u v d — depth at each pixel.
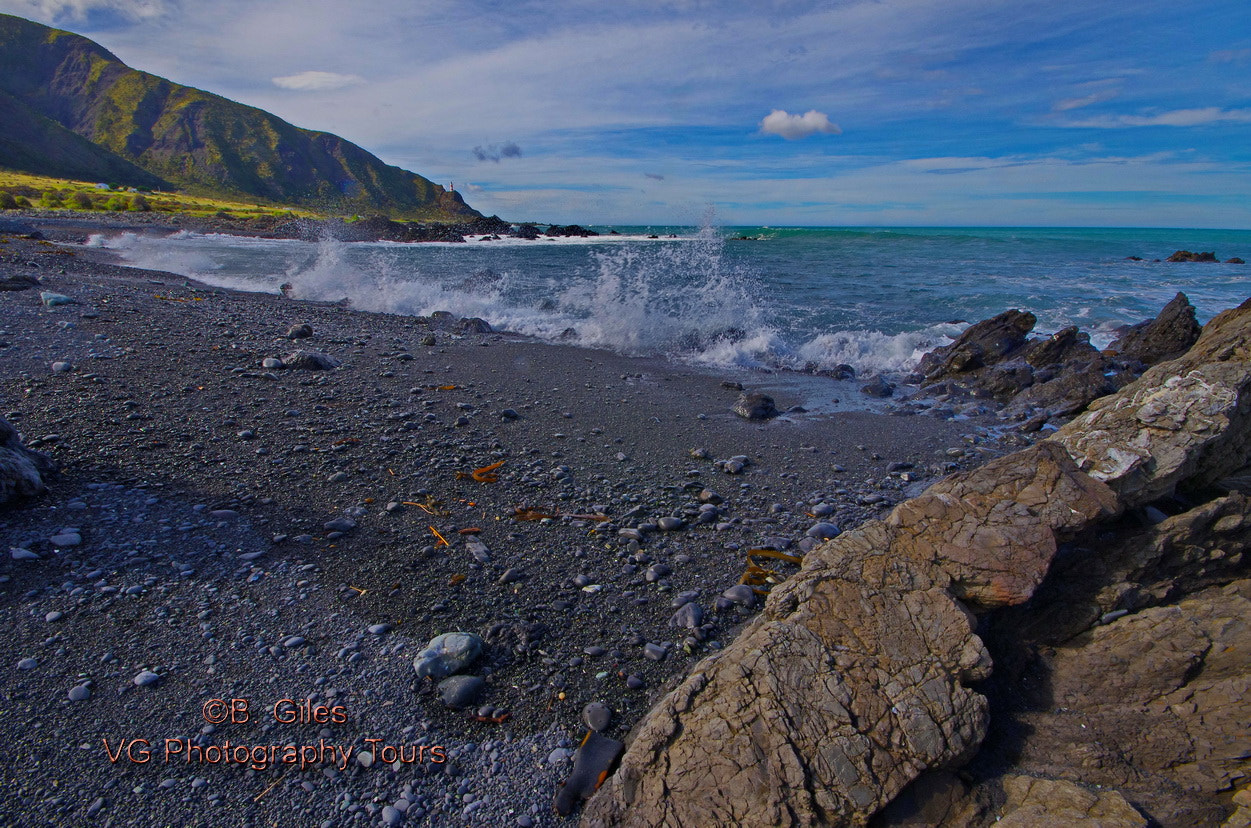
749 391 9.48
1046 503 3.54
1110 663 3.16
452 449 6.39
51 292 11.10
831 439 7.57
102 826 2.55
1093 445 4.00
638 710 3.30
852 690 2.85
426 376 8.98
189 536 4.47
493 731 3.15
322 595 4.02
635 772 2.76
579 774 2.89
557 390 8.84
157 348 8.73
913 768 2.66
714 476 6.25
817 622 3.13
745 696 2.87
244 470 5.52
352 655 3.53
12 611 3.59
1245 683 2.87
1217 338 5.27
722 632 3.92
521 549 4.70
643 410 8.22
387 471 5.77
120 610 3.69
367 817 2.69
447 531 4.86
